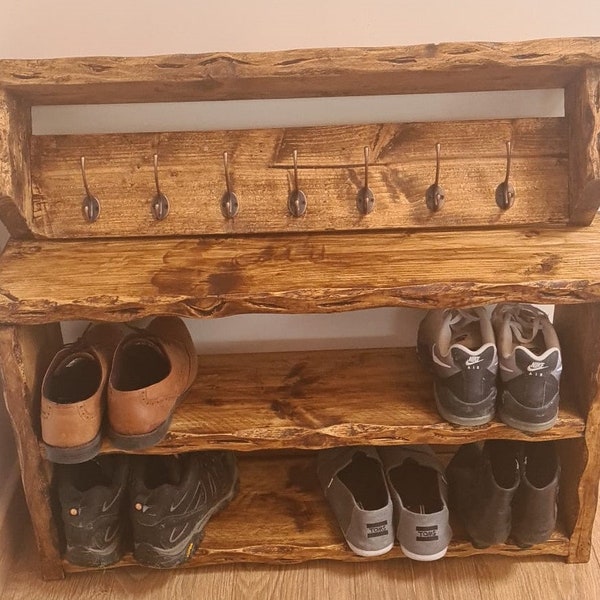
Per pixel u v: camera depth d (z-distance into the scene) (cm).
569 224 109
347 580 120
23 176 106
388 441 110
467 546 120
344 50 99
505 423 108
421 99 118
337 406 114
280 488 131
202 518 118
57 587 120
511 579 120
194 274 101
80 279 101
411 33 115
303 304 98
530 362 102
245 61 99
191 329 136
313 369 124
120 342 110
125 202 109
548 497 111
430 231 109
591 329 105
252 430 109
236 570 123
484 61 99
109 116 118
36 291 99
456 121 110
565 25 115
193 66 99
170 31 113
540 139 109
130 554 118
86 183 108
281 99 117
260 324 135
